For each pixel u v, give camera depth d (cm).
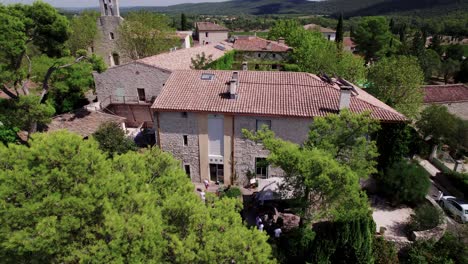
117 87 3556
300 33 6669
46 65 3019
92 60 3034
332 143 1739
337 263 1766
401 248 2000
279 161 1552
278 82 2741
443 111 3384
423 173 2333
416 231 2036
